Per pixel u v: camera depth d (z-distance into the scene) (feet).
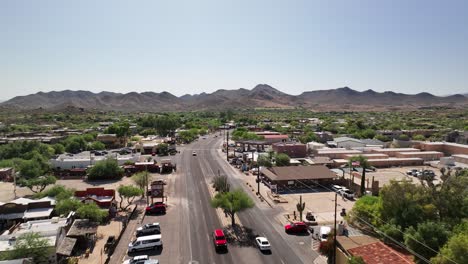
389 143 428.97
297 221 170.60
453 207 134.00
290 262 128.06
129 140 481.46
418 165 327.88
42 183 222.07
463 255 96.17
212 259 130.62
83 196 194.29
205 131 623.77
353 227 153.79
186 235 154.51
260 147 424.87
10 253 115.85
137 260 122.72
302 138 465.88
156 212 185.98
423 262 109.60
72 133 517.55
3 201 202.39
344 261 115.24
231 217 170.50
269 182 244.63
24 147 341.00
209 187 240.94
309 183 242.99
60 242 130.62
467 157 321.73
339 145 402.93
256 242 146.10
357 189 226.99
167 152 394.52
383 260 104.27
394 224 132.16
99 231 158.20
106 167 269.85
